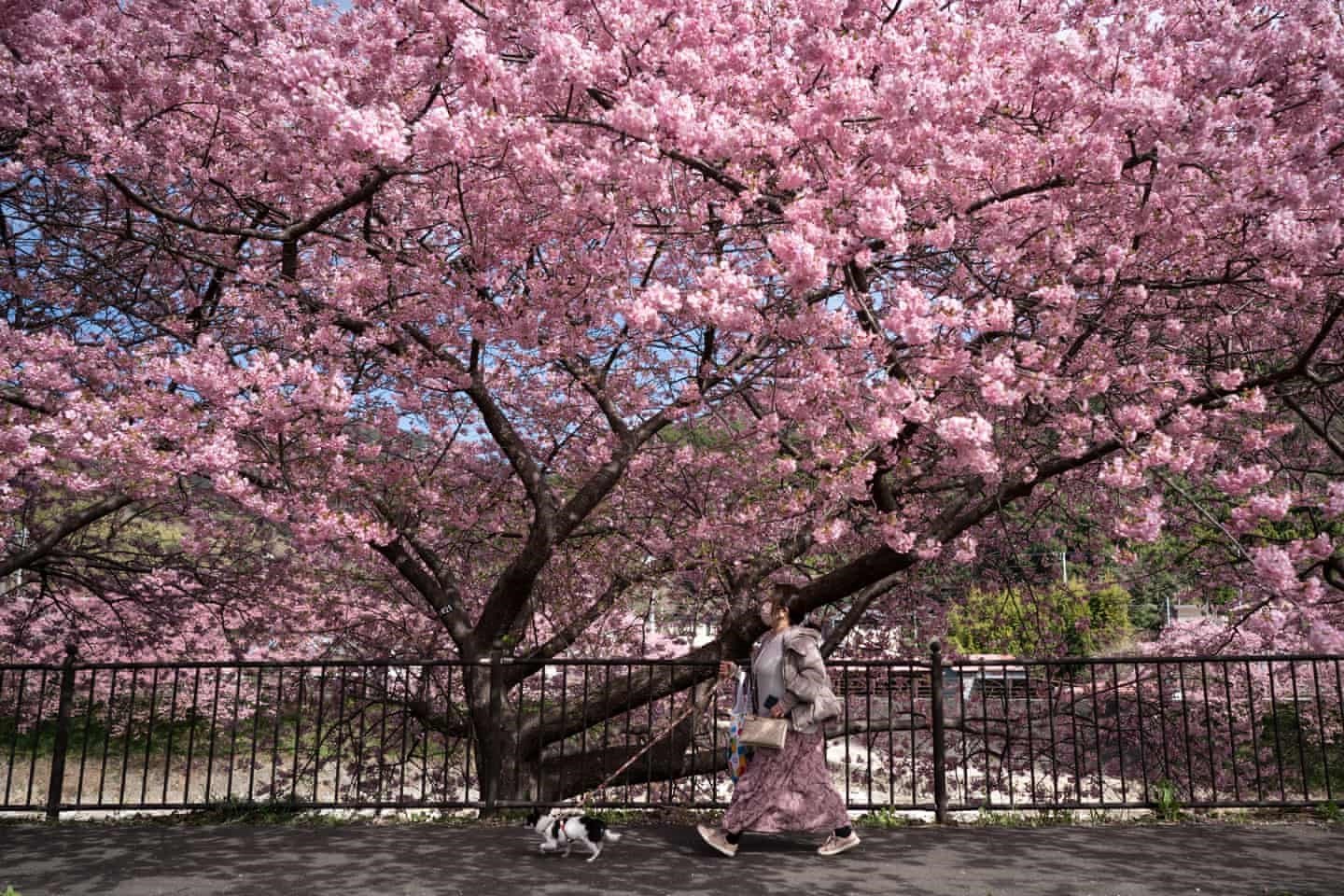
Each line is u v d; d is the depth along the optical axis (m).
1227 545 7.95
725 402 8.38
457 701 9.68
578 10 6.12
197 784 10.86
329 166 6.93
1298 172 5.65
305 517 6.41
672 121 5.32
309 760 9.80
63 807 6.41
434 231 8.91
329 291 7.97
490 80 5.16
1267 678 10.40
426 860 5.21
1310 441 10.40
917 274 8.20
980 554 10.89
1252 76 5.75
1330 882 4.75
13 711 12.21
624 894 4.52
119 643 11.87
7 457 5.46
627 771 8.92
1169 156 5.51
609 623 11.02
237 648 11.53
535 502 8.95
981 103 5.51
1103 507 9.45
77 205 8.30
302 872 4.93
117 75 6.72
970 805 6.47
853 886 4.68
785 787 5.25
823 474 6.06
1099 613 18.27
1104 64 5.69
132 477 5.96
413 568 9.20
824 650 9.79
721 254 7.71
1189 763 6.63
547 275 7.81
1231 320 7.72
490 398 9.02
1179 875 4.89
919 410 5.35
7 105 6.31
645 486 10.08
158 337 7.50
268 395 6.23
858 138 5.82
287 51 5.48
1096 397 6.85
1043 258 6.47
